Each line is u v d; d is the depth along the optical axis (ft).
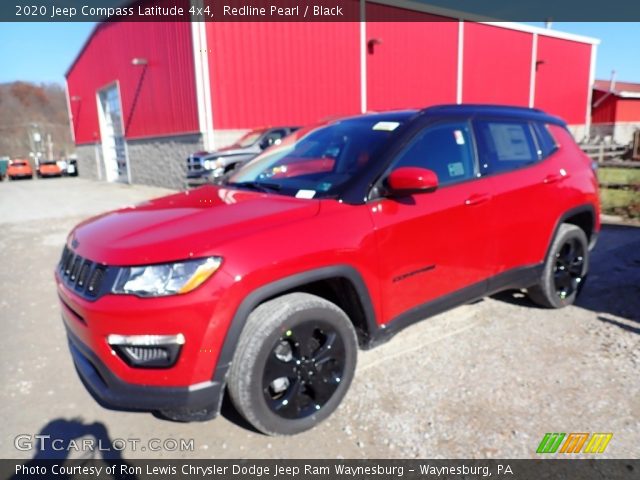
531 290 13.32
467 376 10.15
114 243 7.88
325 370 8.70
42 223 32.86
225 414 9.29
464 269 10.65
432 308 10.15
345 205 8.93
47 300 16.42
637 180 34.37
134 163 64.69
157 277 7.18
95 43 71.05
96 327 7.38
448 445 8.05
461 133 11.09
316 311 8.29
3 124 241.96
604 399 9.18
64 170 118.21
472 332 12.30
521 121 12.71
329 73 53.01
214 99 45.29
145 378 7.33
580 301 14.34
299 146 12.17
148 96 55.72
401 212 9.37
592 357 10.80
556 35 80.69
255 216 8.30
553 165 12.84
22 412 9.53
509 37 73.31
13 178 114.42
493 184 11.16
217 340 7.33
